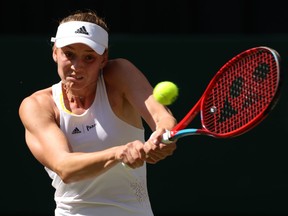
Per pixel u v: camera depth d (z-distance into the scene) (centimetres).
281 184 2669
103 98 1422
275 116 2673
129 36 2809
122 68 1438
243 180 2678
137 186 1465
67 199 1459
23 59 2670
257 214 2681
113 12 3027
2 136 2675
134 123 1461
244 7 3091
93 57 1372
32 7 3022
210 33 3077
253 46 2684
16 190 2688
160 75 2681
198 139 2675
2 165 2683
